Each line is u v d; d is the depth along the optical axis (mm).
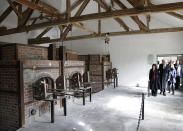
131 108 4445
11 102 3512
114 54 8891
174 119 3588
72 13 7043
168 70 6180
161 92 6328
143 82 8273
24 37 7574
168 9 3494
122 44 8672
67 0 4574
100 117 3748
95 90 7992
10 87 3504
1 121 3721
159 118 3654
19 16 5199
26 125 3350
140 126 3211
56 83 4184
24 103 3373
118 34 6852
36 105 3760
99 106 4652
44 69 3984
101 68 7926
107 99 5504
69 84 5086
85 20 4383
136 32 6477
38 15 6613
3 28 5746
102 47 9188
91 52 9438
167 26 7551
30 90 3545
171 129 3062
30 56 3850
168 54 7656
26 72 3432
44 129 3139
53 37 9203
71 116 3826
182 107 4496
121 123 3379
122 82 8758
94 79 8055
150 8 3646
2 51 3742
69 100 5254
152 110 4242
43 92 3457
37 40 7605
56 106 4453
